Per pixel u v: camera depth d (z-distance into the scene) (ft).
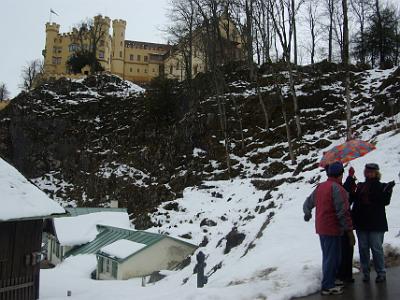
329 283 24.03
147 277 82.64
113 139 177.99
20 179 56.70
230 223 82.28
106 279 91.40
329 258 23.98
